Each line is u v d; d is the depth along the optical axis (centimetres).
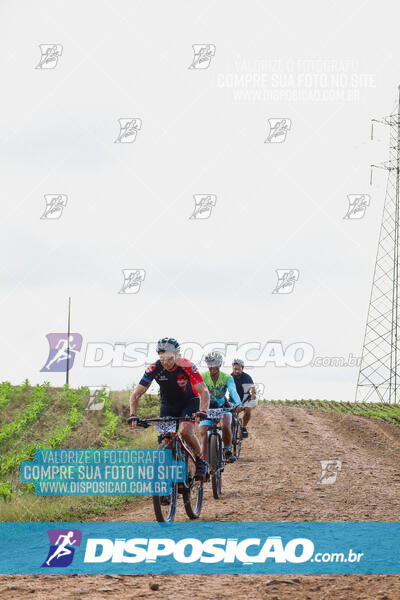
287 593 583
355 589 595
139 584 616
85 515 1077
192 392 869
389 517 916
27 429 2352
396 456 1619
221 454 1065
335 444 1784
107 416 2355
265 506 990
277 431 2058
